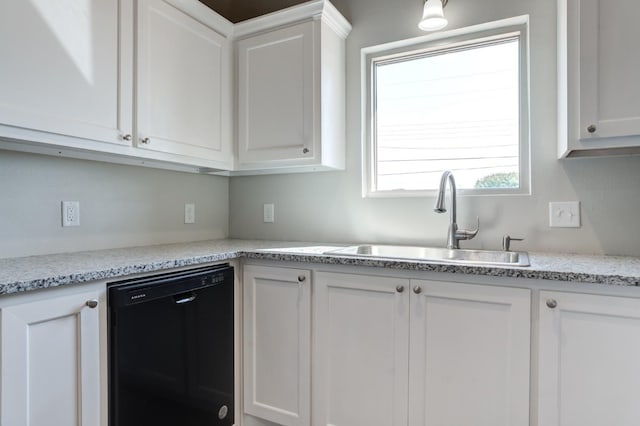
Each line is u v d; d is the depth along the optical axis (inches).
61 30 53.4
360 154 85.3
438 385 55.3
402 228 81.2
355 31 85.6
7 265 52.2
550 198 68.3
